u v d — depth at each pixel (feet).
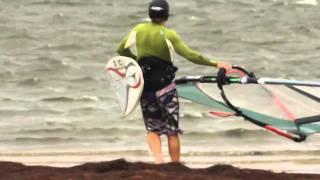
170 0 507.30
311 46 348.38
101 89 246.47
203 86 106.73
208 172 92.79
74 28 403.75
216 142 166.09
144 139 172.45
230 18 440.45
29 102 224.33
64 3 494.59
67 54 325.21
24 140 170.30
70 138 173.17
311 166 133.80
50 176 88.69
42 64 296.10
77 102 223.51
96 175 88.99
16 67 287.69
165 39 96.78
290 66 296.10
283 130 103.96
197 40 370.12
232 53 334.24
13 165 97.45
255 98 104.68
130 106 98.12
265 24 418.31
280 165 135.33
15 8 477.77
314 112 101.91
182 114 194.29
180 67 278.26
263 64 301.43
